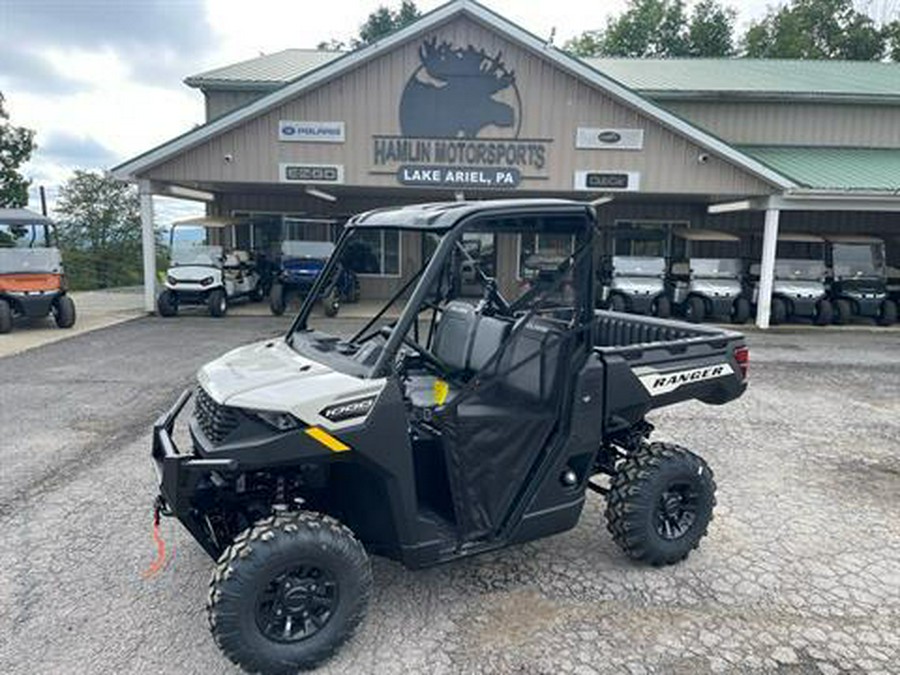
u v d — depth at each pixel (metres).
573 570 3.91
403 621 3.37
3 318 12.34
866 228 19.98
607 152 14.30
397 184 14.41
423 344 4.32
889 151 18.91
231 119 13.89
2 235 12.95
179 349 10.99
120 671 2.97
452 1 13.45
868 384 9.16
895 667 3.07
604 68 21.78
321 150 14.25
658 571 3.91
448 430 3.27
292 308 16.75
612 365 3.73
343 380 3.08
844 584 3.80
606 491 4.11
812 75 21.20
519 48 13.89
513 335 3.44
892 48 38.12
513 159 14.34
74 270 31.77
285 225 15.91
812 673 3.02
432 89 14.07
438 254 3.27
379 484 3.14
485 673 2.98
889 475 5.58
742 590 3.72
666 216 19.84
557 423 3.62
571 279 3.59
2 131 29.66
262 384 3.08
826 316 15.01
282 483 3.28
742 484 5.33
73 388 8.23
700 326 4.71
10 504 4.75
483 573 3.86
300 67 20.53
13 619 3.36
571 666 3.04
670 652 3.15
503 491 3.46
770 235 14.51
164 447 3.09
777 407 7.82
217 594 2.80
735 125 19.36
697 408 7.73
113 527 4.39
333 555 2.95
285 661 2.90
